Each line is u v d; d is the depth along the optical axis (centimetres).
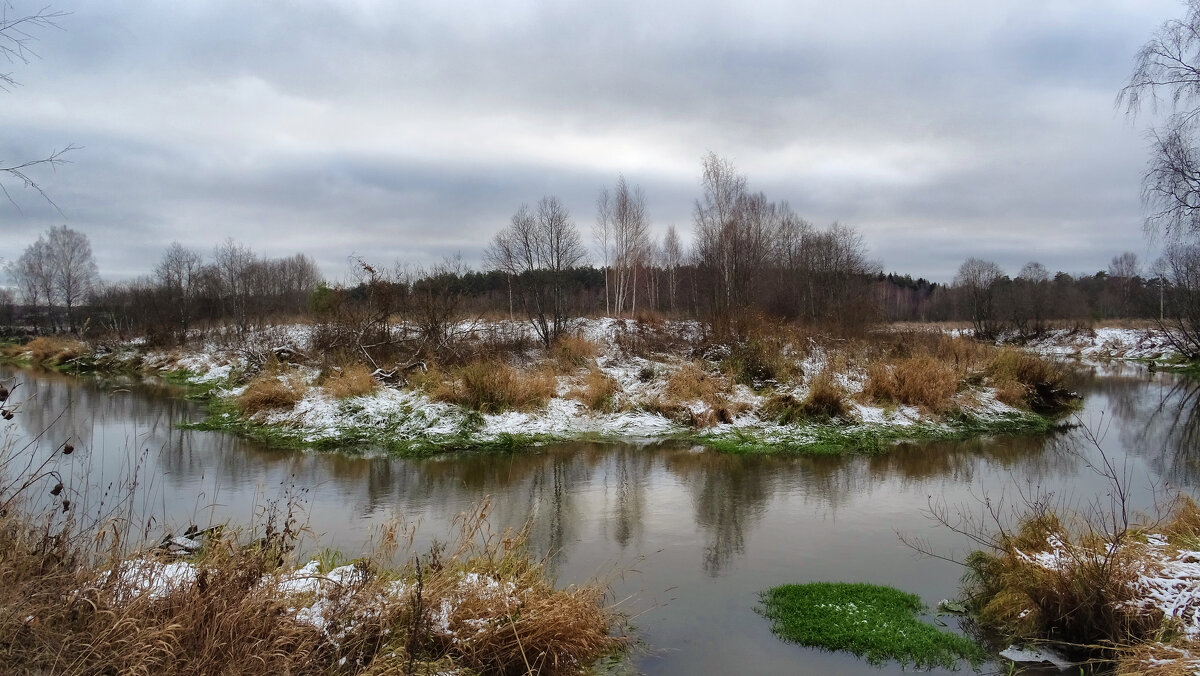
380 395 1560
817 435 1433
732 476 1141
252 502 943
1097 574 543
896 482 1104
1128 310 5588
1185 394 2272
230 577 459
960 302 5853
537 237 2598
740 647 551
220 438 1402
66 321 4541
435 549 562
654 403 1590
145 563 482
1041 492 1026
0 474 572
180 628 409
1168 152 955
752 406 1592
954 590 669
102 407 1814
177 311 3491
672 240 4466
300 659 421
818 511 938
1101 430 1606
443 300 2091
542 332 2395
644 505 962
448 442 1348
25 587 418
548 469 1184
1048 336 4341
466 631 487
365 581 501
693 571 713
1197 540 644
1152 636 512
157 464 1168
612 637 555
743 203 2955
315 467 1178
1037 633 565
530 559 700
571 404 1611
